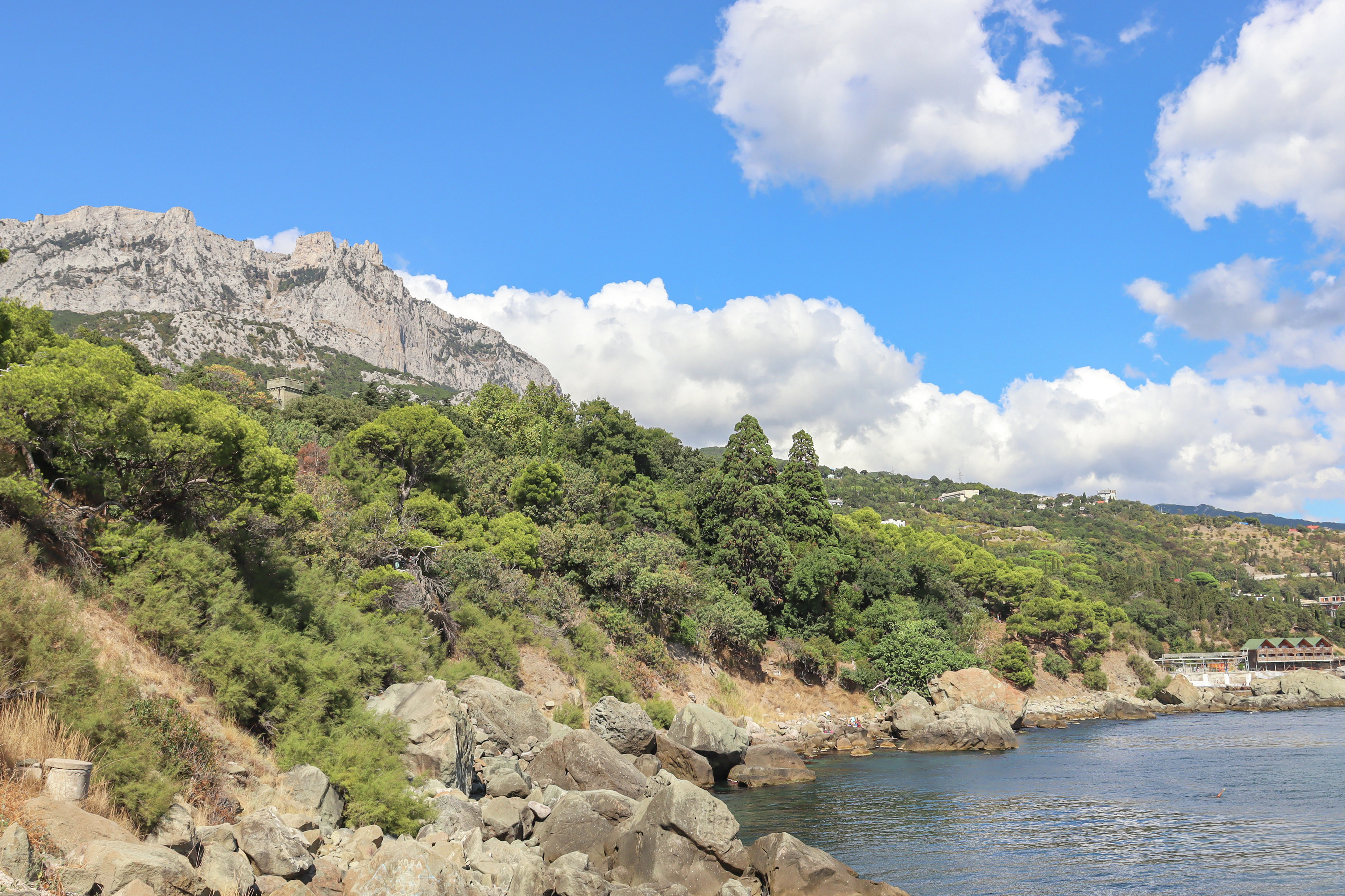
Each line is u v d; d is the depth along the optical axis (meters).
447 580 48.91
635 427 102.38
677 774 41.72
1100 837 30.19
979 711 60.69
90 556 23.73
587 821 25.81
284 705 25.19
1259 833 30.70
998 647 94.62
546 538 59.88
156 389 27.41
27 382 23.59
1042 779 44.06
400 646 35.16
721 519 83.44
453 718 28.98
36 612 18.41
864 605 84.94
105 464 26.73
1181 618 145.62
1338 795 38.31
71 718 16.75
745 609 69.69
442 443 59.88
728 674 66.88
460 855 20.33
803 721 64.75
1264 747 58.25
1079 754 55.41
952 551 118.44
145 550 24.95
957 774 45.91
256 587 30.42
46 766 14.84
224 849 16.27
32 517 22.53
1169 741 63.56
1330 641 154.50
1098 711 91.12
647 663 59.19
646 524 80.06
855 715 69.81
